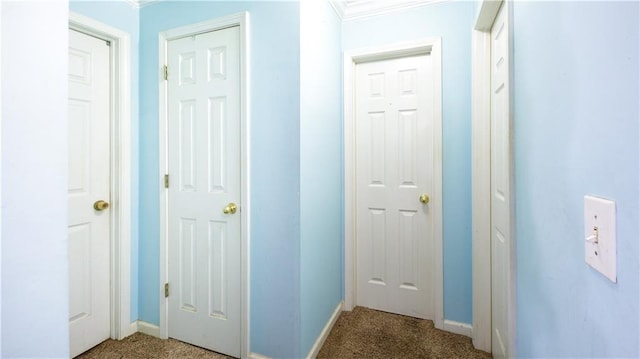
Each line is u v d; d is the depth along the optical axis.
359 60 2.15
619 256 0.38
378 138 2.16
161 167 1.83
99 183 1.79
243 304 1.60
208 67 1.70
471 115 1.80
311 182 1.64
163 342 1.79
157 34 1.84
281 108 1.52
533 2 0.73
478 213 1.68
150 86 1.88
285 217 1.52
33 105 0.56
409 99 2.07
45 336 0.58
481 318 1.68
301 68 1.49
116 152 1.83
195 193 1.75
